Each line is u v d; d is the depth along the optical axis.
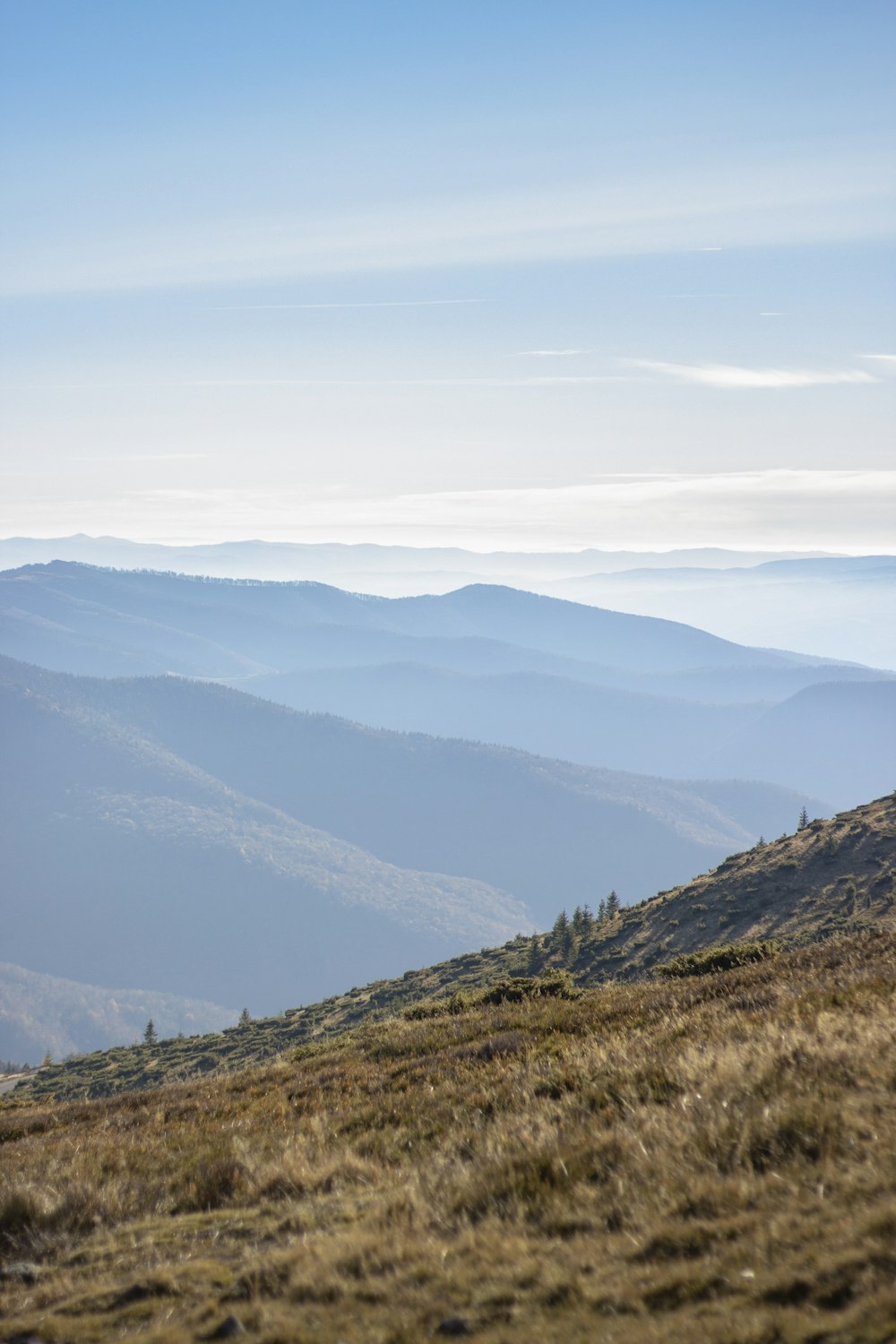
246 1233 7.17
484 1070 12.25
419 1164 8.12
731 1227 5.22
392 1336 4.61
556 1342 4.28
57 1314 5.82
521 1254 5.46
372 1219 6.68
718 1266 4.76
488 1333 4.47
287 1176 8.44
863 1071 7.73
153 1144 10.91
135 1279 6.23
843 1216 5.04
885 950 16.23
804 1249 4.72
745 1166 6.26
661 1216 5.64
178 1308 5.61
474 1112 9.82
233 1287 5.77
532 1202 6.45
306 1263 5.79
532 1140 7.83
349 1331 4.78
